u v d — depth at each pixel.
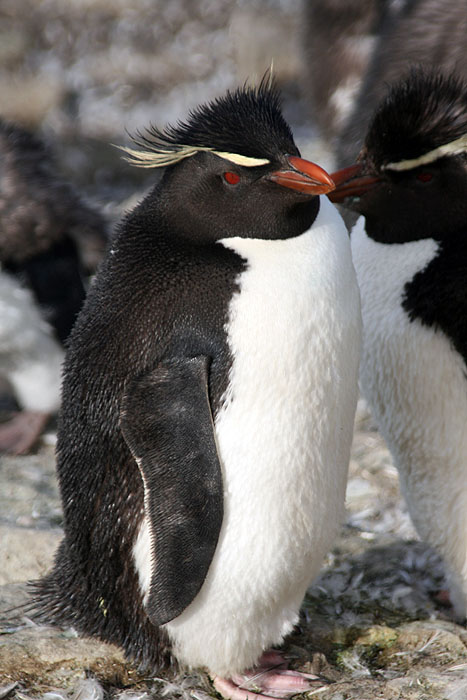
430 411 11.55
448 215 11.15
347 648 11.84
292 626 11.10
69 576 11.37
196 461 9.59
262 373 9.56
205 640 10.59
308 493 10.12
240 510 9.88
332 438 10.17
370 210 11.46
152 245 9.95
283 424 9.71
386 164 11.12
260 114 9.63
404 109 10.88
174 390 9.59
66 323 18.14
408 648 11.77
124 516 10.24
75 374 10.37
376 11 21.06
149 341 9.78
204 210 9.67
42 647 11.35
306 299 9.54
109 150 34.94
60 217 18.14
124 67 45.44
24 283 17.88
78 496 10.53
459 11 16.39
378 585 13.22
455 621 12.53
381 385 11.96
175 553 9.77
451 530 12.05
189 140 9.80
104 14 52.09
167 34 50.22
